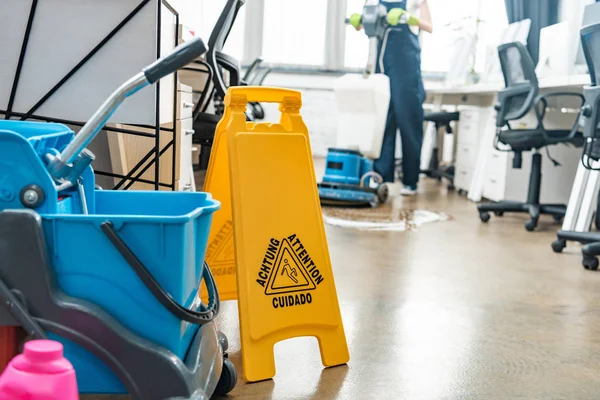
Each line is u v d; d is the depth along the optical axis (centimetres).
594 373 163
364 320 198
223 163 173
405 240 337
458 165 569
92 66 178
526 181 463
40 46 177
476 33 606
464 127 555
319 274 159
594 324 206
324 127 774
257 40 727
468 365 165
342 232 351
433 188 599
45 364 87
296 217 158
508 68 409
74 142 107
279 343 176
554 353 177
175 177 223
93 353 102
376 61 485
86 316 101
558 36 448
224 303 206
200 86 359
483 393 148
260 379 149
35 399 86
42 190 103
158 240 103
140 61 177
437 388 150
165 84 191
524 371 163
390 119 500
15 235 100
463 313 211
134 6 175
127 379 103
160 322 105
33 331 100
